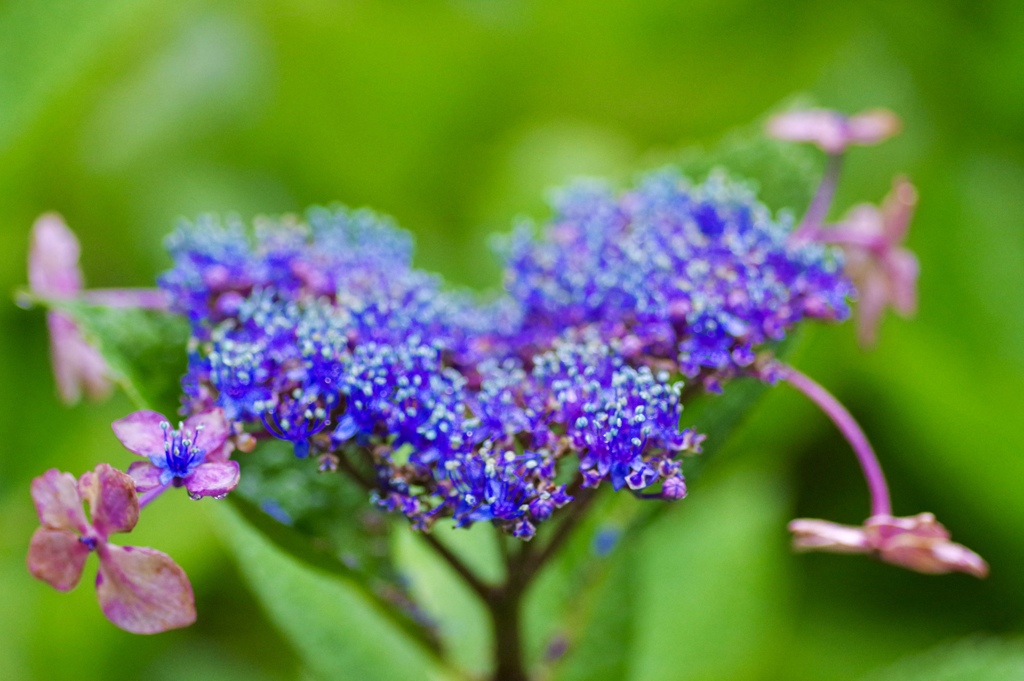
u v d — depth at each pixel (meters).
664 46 0.69
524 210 0.64
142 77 0.66
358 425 0.46
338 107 0.67
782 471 0.61
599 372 0.47
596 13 0.67
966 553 0.47
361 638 0.52
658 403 0.46
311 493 0.50
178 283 0.49
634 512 0.52
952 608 0.60
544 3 0.67
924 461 0.61
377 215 0.67
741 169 0.54
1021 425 0.60
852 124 0.52
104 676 0.58
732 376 0.48
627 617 0.52
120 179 0.63
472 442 0.46
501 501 0.46
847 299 0.51
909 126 0.68
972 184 0.64
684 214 0.51
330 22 0.65
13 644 0.57
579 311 0.49
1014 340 0.61
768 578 0.57
